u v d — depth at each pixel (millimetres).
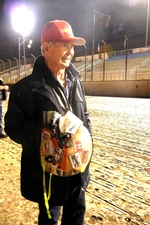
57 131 1596
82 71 39000
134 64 34062
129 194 3488
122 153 5445
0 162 4754
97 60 41344
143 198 3381
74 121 1656
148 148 5867
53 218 1972
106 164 4715
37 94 1753
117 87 26812
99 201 3271
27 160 1871
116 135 7262
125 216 2926
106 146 6031
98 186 3732
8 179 3938
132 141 6543
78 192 1919
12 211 3004
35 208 3092
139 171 4371
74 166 1618
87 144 1668
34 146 1809
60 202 1846
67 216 1970
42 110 1760
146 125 8812
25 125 1730
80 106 1922
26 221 2795
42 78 1788
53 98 1770
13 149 5727
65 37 1736
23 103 1785
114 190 3602
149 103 17000
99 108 13875
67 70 1959
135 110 12961
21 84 1828
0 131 6906
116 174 4215
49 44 1774
